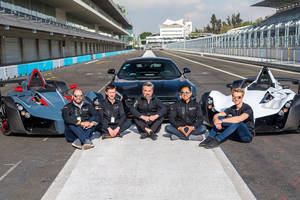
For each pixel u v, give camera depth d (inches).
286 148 173.8
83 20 2484.0
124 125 193.6
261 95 206.5
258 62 1103.6
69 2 1546.5
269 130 195.0
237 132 178.4
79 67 1103.0
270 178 132.9
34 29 1064.2
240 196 113.6
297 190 121.0
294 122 192.7
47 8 1572.3
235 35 1673.2
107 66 1123.9
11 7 1112.2
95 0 2546.8
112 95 187.0
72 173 137.0
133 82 240.8
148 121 189.3
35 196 118.6
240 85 256.4
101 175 134.1
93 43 3014.3
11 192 122.3
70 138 184.2
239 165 148.4
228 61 1350.9
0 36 1077.1
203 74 714.2
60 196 115.6
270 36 1206.9
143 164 146.4
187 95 182.5
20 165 152.0
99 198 113.3
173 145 175.6
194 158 154.0
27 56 1326.3
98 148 172.7
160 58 287.4
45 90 221.1
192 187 121.1
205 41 2603.3
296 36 983.0
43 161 157.2
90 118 184.2
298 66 823.7
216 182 125.6
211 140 170.7
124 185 123.6
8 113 197.5
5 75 694.5
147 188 120.6
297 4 1975.9
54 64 1076.5
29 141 194.2
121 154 161.3
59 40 1793.8
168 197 113.0
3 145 186.5
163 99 215.8
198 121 184.1
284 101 193.9
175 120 189.0
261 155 162.4
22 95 215.3
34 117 201.8
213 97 209.5
